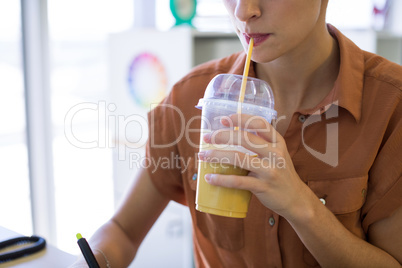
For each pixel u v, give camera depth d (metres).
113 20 3.07
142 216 1.21
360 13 3.14
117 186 2.69
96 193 2.92
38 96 2.70
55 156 2.85
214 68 1.19
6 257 1.00
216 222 1.09
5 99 2.57
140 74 2.59
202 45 2.73
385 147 0.98
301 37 0.87
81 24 2.89
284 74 1.03
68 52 2.87
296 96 1.05
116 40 2.69
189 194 1.18
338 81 0.99
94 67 3.02
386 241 0.99
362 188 0.99
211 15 2.89
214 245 1.16
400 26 3.14
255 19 0.84
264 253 1.08
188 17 2.80
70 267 0.94
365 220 1.02
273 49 0.86
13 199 2.67
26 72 2.64
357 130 0.99
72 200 2.90
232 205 0.82
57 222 2.83
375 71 1.02
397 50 3.14
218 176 0.79
